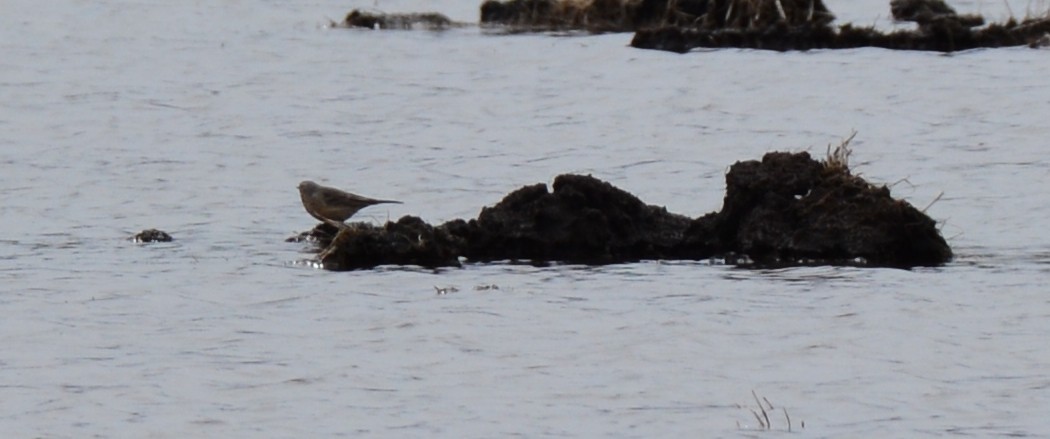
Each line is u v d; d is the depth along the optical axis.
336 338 15.84
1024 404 13.75
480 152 26.97
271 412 13.82
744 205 19.55
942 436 13.07
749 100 31.52
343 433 13.30
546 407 13.84
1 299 17.52
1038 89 31.69
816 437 13.05
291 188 24.14
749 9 39.75
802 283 17.75
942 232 20.48
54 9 49.62
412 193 23.78
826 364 14.88
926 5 44.50
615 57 37.62
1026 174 24.23
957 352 15.16
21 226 21.52
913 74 33.88
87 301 17.39
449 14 47.94
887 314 16.44
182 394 14.29
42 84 34.84
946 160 25.45
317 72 36.34
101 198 23.45
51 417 13.77
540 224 19.45
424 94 33.03
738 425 13.36
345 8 49.41
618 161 26.06
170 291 17.75
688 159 26.17
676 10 41.81
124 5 50.53
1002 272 18.19
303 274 18.45
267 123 29.97
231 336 15.96
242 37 42.97
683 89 32.94
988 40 37.81
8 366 15.13
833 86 32.81
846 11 46.56
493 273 18.38
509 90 33.41
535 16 44.66
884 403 13.84
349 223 20.22
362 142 28.03
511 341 15.66
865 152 26.34
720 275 18.22
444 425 13.45
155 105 32.09
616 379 14.54
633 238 19.52
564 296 17.30
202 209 22.61
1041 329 15.85
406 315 16.58
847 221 19.09
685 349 15.36
